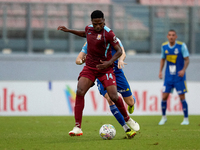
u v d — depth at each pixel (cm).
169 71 3080
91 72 1831
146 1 7400
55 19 5688
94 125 2941
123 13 5791
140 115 4338
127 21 5800
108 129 1853
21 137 2039
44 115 4297
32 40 5678
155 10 5841
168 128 2664
